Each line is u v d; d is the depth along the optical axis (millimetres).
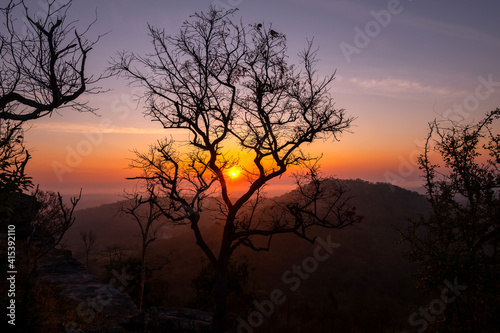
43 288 13781
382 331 34625
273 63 12555
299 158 12625
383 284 60781
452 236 8398
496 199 7730
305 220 12555
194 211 12289
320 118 12508
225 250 12250
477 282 7141
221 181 12492
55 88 7742
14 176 7965
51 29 7371
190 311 14102
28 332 9102
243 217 12922
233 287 27984
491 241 7508
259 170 12516
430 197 9031
